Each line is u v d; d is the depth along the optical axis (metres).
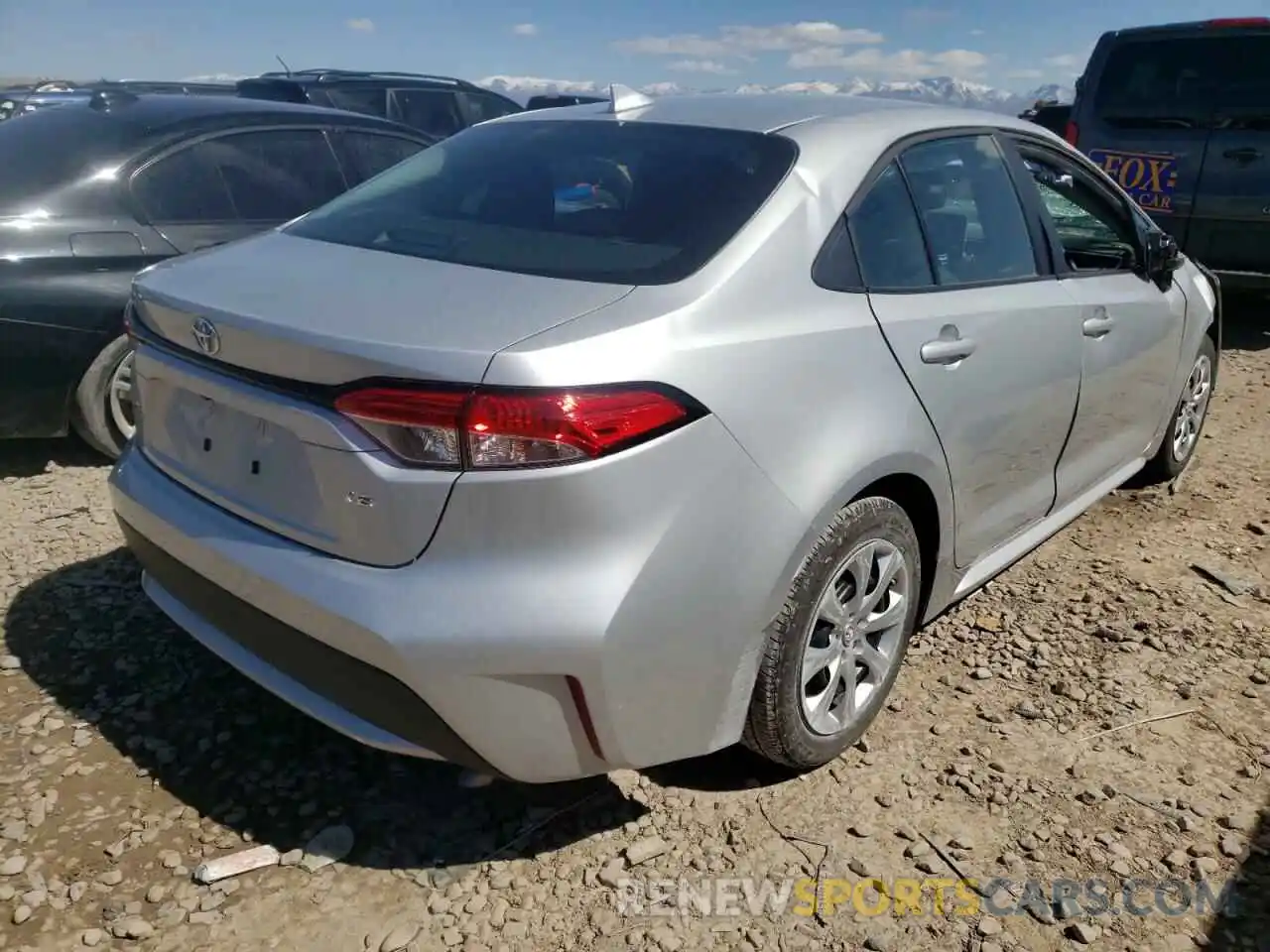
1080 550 4.20
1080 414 3.62
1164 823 2.65
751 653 2.39
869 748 2.90
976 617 3.64
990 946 2.27
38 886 2.33
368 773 2.73
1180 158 7.46
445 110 10.80
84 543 3.88
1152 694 3.21
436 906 2.32
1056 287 3.42
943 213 3.02
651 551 2.12
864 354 2.57
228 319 2.27
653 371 2.12
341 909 2.31
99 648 3.21
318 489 2.18
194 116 4.86
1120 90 7.73
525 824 2.58
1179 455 4.87
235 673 3.12
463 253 2.54
